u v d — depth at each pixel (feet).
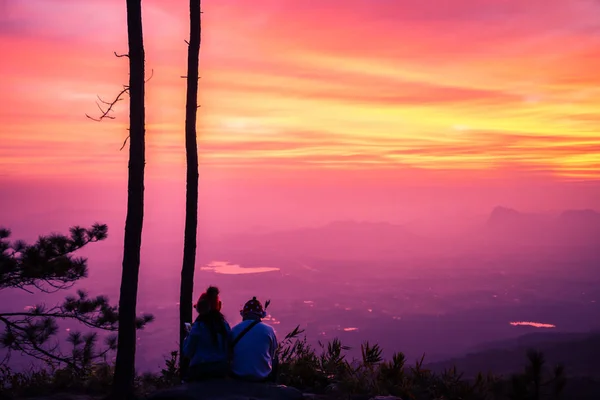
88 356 32.48
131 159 27.73
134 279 27.43
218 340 23.44
